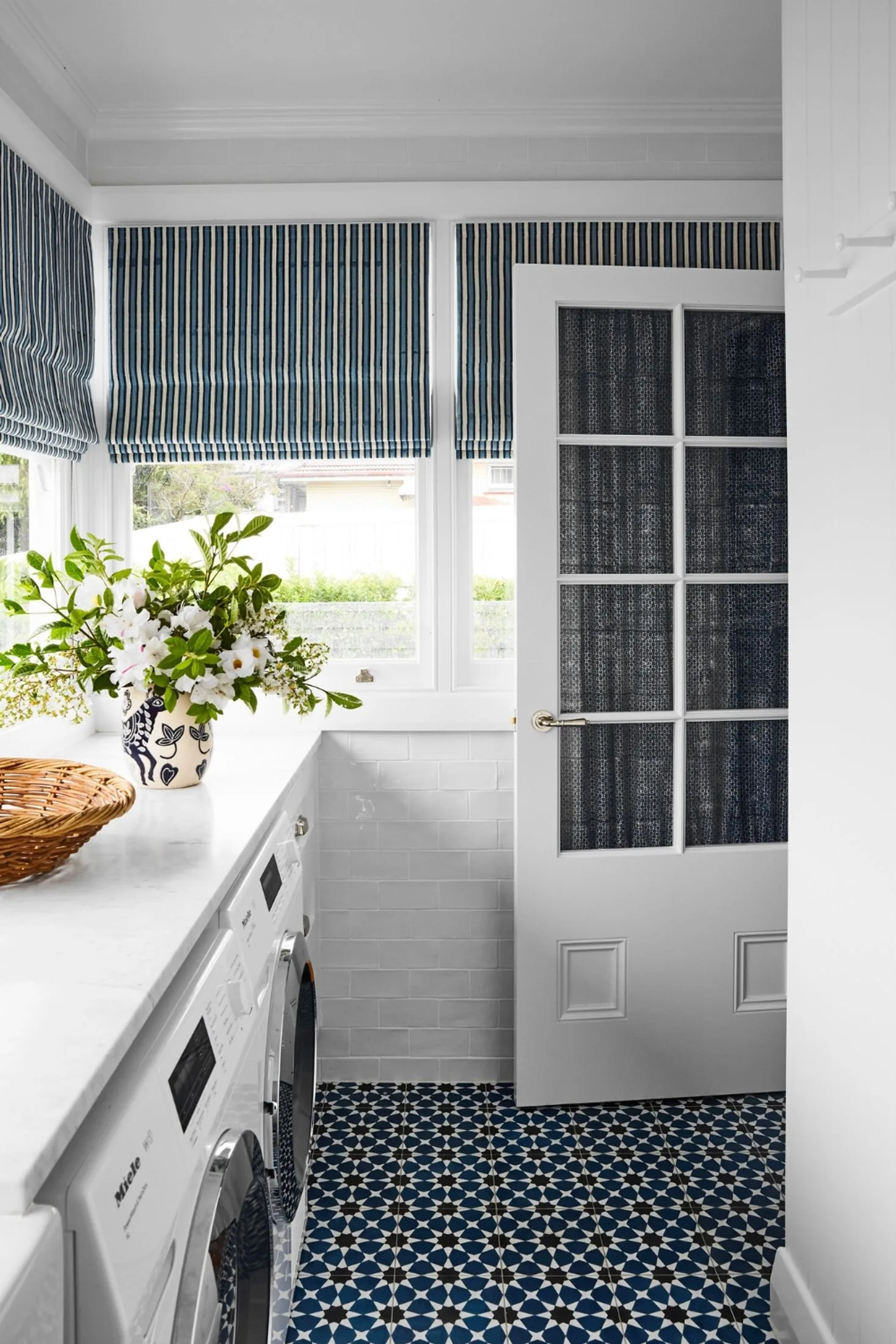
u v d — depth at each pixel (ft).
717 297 8.13
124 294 8.52
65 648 6.30
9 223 6.81
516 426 8.00
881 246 4.30
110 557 6.50
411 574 8.97
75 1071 2.65
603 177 8.66
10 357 6.87
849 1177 4.91
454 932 8.89
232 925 4.38
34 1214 2.23
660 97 8.33
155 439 8.54
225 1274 3.40
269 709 8.71
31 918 3.87
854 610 4.82
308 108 8.32
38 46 7.25
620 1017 8.34
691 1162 7.55
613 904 8.27
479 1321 5.94
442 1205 7.04
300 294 8.57
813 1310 5.30
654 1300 6.10
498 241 8.57
